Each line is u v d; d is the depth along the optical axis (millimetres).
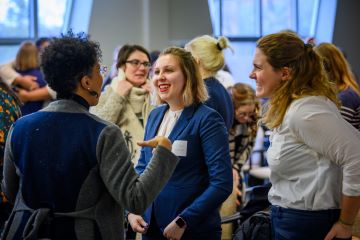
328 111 1746
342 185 1772
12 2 6707
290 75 1840
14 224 1598
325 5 8398
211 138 2105
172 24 7180
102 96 3029
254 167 5184
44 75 1632
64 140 1578
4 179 1718
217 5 8031
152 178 1567
